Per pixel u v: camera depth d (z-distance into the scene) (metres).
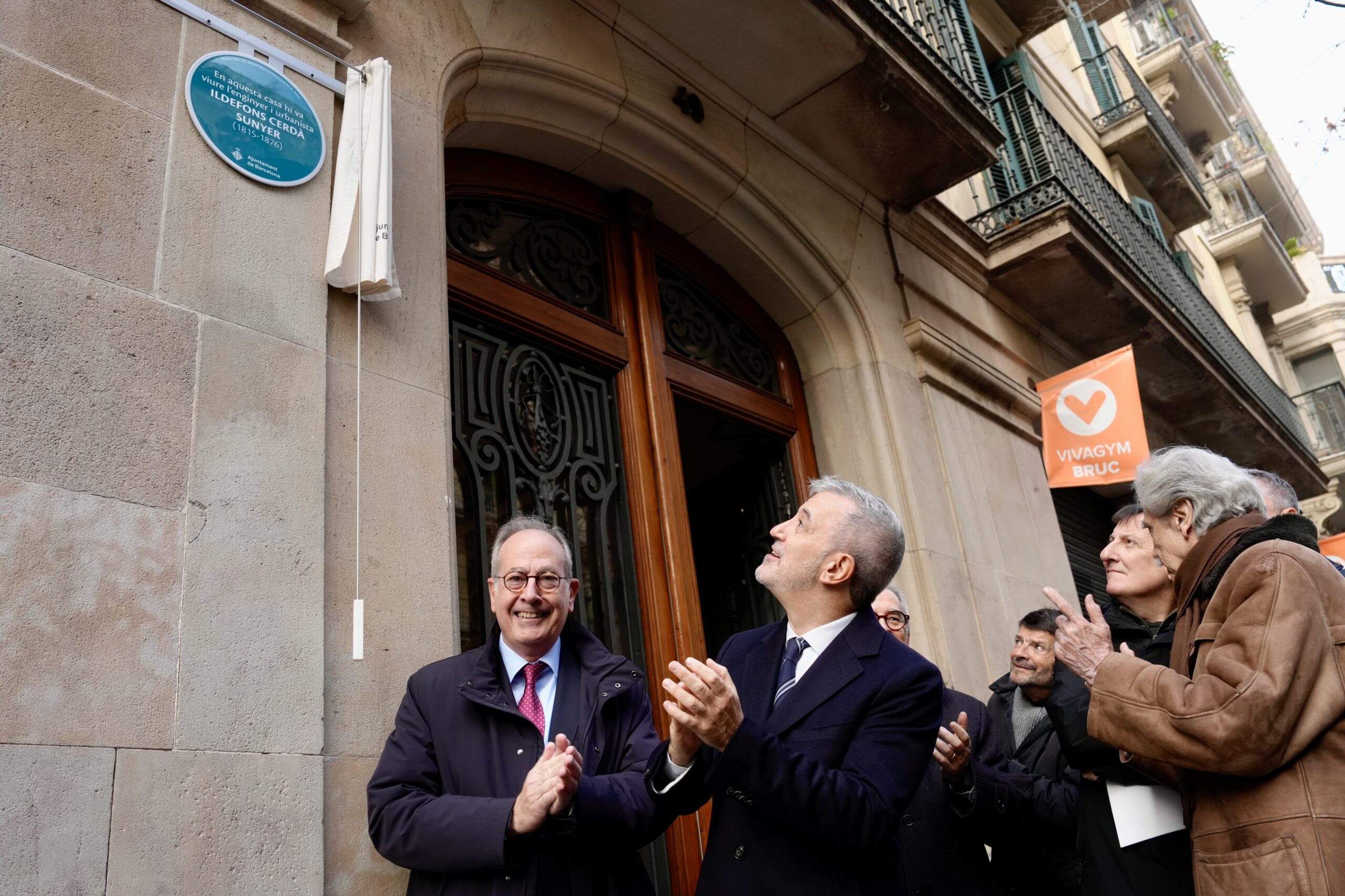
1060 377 6.54
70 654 2.04
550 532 2.73
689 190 5.06
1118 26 16.95
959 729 2.82
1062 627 2.44
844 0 4.94
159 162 2.58
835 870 2.02
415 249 3.25
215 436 2.44
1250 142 19.22
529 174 4.54
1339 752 1.98
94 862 1.94
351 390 2.86
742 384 5.28
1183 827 2.55
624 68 4.66
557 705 2.51
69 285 2.29
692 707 1.94
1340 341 20.33
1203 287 15.61
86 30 2.54
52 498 2.11
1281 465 12.14
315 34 3.12
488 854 2.09
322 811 2.35
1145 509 2.54
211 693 2.23
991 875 3.06
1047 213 7.06
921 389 6.00
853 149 5.81
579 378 4.41
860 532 2.37
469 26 3.90
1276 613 2.05
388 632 2.69
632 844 2.27
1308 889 1.89
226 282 2.61
